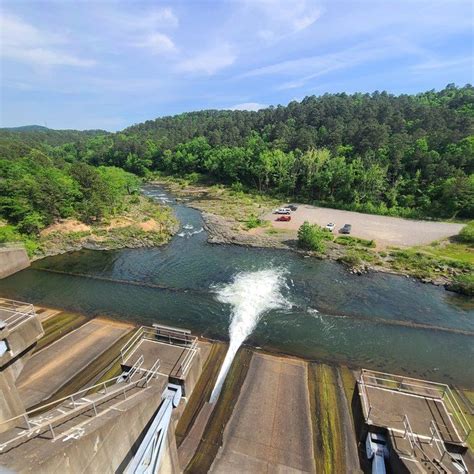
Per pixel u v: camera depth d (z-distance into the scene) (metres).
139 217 55.53
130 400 11.61
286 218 57.53
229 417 16.81
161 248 45.25
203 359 21.56
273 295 31.83
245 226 54.31
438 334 26.12
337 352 23.34
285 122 127.69
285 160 84.12
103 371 20.09
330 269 38.50
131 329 25.12
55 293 31.33
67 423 9.49
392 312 29.22
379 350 23.80
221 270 37.75
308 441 15.68
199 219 61.09
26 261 25.83
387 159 75.06
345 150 88.75
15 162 60.31
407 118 107.25
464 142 72.75
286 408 17.55
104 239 46.25
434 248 44.03
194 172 109.81
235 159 91.88
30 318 14.71
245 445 15.36
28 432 8.71
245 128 136.38
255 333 25.28
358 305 30.31
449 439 10.41
